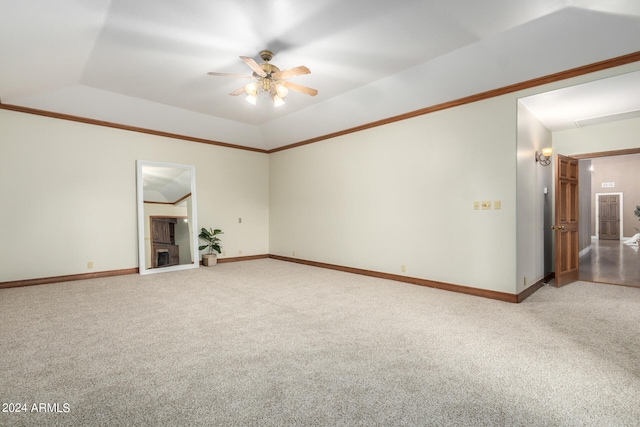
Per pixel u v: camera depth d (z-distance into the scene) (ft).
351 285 15.01
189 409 5.58
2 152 14.30
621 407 5.64
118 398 5.89
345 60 11.91
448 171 13.96
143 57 11.60
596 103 12.37
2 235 14.29
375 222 16.99
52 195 15.51
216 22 9.38
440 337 8.74
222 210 22.00
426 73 12.61
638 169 35.55
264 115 18.93
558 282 14.40
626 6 8.30
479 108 12.95
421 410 5.57
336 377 6.66
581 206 25.00
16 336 8.73
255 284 15.24
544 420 5.30
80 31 9.63
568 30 9.41
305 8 8.73
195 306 11.61
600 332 9.05
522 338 8.66
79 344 8.23
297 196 22.06
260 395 6.02
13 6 7.95
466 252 13.39
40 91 13.91
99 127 16.85
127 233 17.75
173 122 18.49
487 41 10.47
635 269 18.56
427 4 8.57
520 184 12.46
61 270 15.72
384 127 16.53
